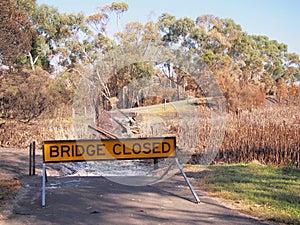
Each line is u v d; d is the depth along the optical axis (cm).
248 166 1012
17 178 836
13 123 1659
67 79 2131
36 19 3092
